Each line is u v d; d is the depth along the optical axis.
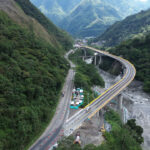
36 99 63.00
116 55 181.88
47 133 55.44
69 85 100.50
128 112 101.44
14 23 105.94
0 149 38.06
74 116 67.06
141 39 166.38
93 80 128.62
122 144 54.56
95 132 60.72
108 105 104.56
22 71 65.19
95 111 71.88
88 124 65.94
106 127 69.06
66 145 46.44
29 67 71.75
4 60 63.72
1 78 53.62
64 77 110.50
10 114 46.78
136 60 153.50
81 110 72.12
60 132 55.97
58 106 74.81
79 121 63.44
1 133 41.78
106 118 80.38
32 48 94.12
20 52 79.44
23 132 46.38
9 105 49.44
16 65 65.44
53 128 58.41
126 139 55.62
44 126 58.88
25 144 48.03
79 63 171.38
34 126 52.12
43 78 74.31
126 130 62.28
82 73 136.88
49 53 110.12
